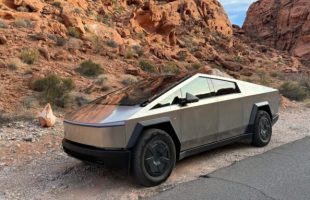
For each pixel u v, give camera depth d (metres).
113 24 28.91
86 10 28.53
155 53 25.80
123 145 5.11
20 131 8.79
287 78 28.80
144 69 20.27
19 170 6.39
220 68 29.42
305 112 13.05
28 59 15.57
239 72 29.27
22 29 19.91
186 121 5.86
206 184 5.29
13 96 11.64
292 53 66.06
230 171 5.85
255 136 7.26
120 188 5.32
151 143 5.31
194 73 6.45
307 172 5.71
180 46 33.75
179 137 5.75
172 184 5.39
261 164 6.18
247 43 54.09
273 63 41.47
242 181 5.37
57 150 7.52
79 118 5.66
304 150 7.07
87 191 5.28
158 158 5.40
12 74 13.73
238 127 6.88
